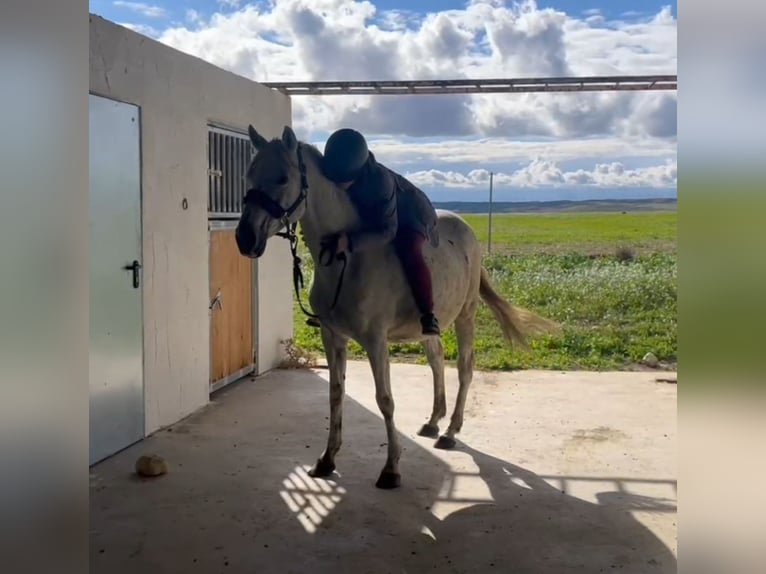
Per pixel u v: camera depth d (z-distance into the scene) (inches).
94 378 180.1
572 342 343.9
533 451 192.5
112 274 187.2
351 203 157.2
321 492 161.9
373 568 125.8
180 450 192.2
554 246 752.3
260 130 276.8
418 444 197.9
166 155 212.8
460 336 201.5
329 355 172.6
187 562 127.7
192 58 226.2
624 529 142.6
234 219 263.1
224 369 260.5
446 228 192.2
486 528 142.8
